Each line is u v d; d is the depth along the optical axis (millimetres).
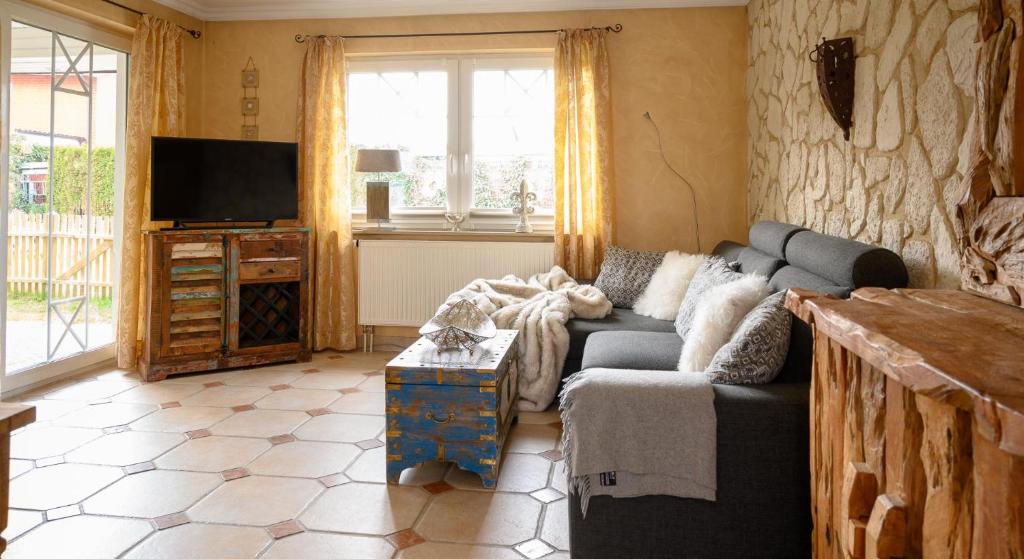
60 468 2623
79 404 3480
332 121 4781
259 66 4930
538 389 3457
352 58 4949
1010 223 1246
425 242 4738
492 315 3674
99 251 4258
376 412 3381
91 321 4227
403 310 4789
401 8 4734
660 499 1850
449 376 2473
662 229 4656
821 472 1364
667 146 4617
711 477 1805
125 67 4410
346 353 4797
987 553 702
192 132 4859
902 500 921
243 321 4422
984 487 706
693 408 1819
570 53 4547
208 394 3691
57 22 3852
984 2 1335
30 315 3770
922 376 776
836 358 1236
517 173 4898
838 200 2865
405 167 4988
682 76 4582
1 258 3551
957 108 1896
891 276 2051
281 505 2332
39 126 3781
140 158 4250
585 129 4574
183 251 4012
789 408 1802
